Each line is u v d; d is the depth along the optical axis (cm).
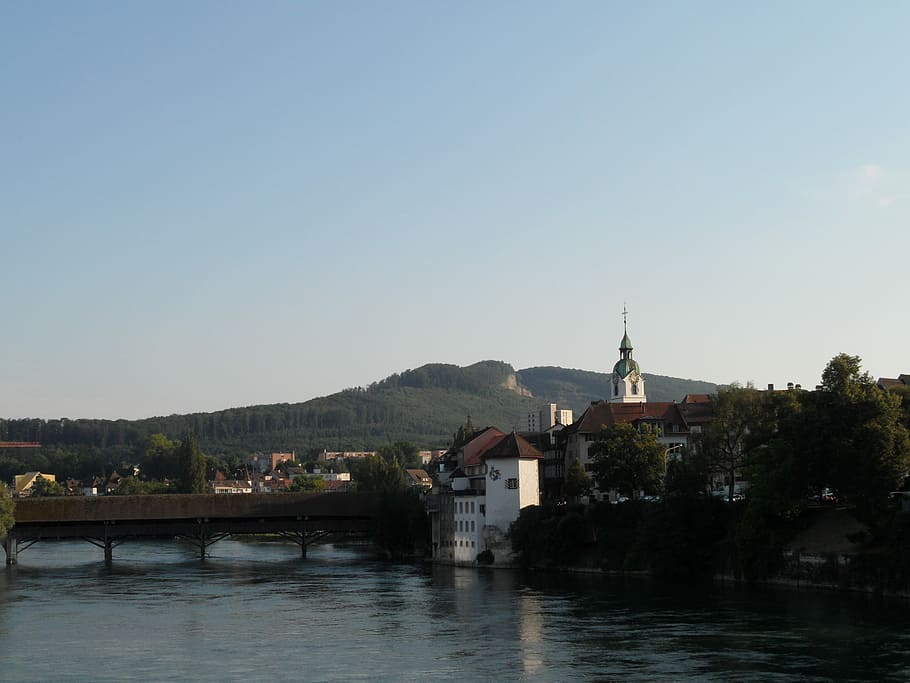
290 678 7269
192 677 7344
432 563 16900
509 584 12762
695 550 12975
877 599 10206
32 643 8731
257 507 18825
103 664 7825
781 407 13862
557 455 18962
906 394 12250
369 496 19450
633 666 7444
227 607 10900
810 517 12269
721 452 14338
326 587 12800
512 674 7300
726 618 9312
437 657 7931
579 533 14675
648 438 15300
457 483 16825
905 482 12219
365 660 7862
